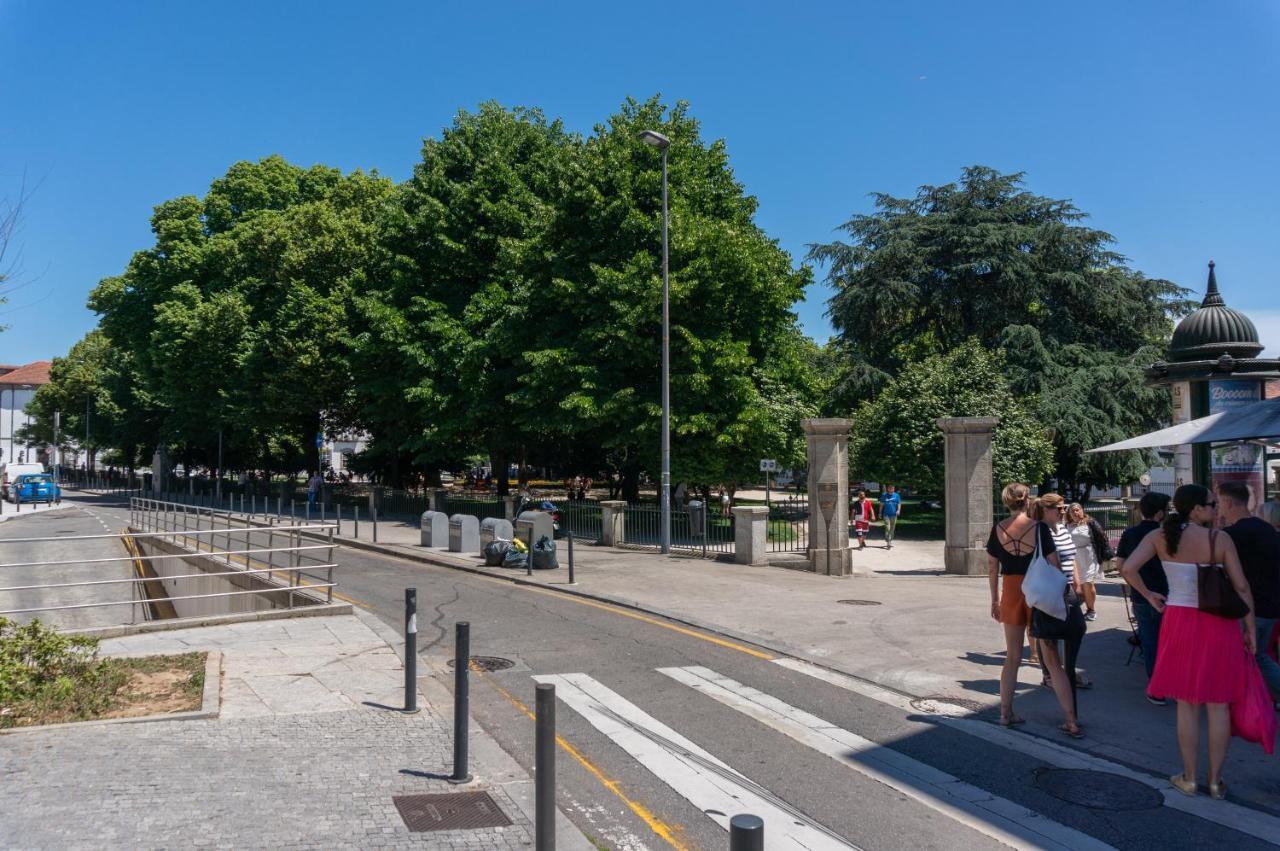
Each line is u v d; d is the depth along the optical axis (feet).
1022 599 22.49
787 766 20.12
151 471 236.63
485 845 15.65
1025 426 94.73
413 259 101.14
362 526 95.50
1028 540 22.36
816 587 48.78
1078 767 19.98
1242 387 42.86
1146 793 18.37
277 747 20.83
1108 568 56.24
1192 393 43.98
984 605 42.22
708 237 78.07
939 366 99.25
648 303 73.92
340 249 122.21
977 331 118.21
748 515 59.36
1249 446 40.75
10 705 23.44
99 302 187.42
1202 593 17.72
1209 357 44.14
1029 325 111.34
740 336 84.94
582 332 80.64
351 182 136.05
